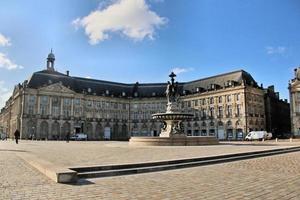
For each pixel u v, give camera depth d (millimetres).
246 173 12055
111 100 99000
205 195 8094
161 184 9766
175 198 7754
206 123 87438
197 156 16516
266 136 66625
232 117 80688
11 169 12961
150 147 27266
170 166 13562
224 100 83438
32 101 84312
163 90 99750
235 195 8070
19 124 83875
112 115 98938
